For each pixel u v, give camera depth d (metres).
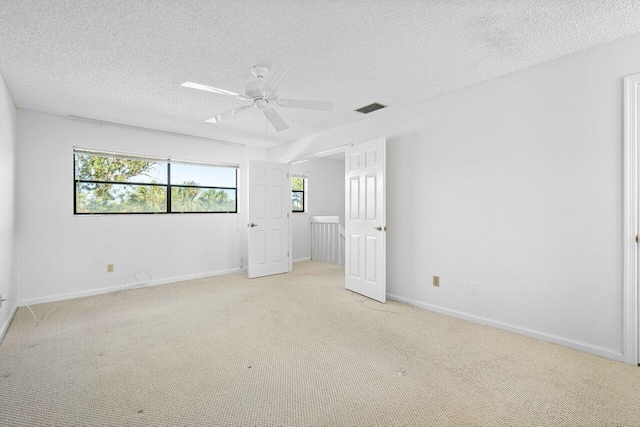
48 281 3.47
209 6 1.68
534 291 2.44
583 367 1.97
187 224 4.59
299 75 2.58
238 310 3.15
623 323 2.04
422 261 3.21
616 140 2.06
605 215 2.11
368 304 3.35
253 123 3.97
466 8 1.71
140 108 3.35
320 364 2.04
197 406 1.60
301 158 4.86
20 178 3.29
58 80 2.63
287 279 4.61
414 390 1.74
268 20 1.82
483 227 2.73
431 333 2.55
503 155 2.60
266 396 1.69
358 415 1.53
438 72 2.54
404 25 1.88
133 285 4.08
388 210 3.54
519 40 2.06
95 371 1.94
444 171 3.01
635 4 1.68
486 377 1.87
